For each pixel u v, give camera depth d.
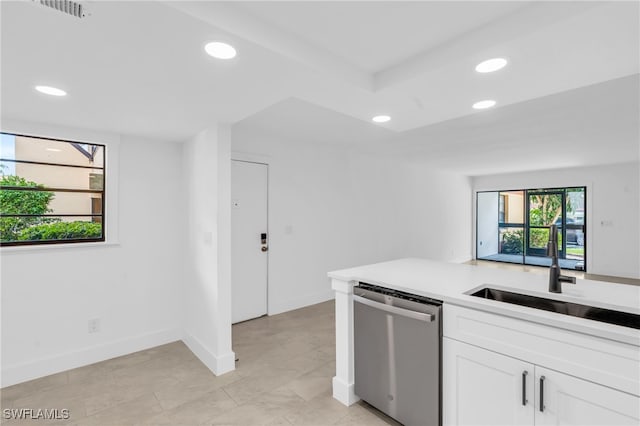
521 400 1.43
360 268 2.43
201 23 1.22
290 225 4.21
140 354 2.95
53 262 2.63
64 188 2.77
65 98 2.03
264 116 3.14
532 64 1.57
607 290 1.71
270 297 4.00
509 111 2.99
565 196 7.01
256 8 1.33
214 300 2.63
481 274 2.20
